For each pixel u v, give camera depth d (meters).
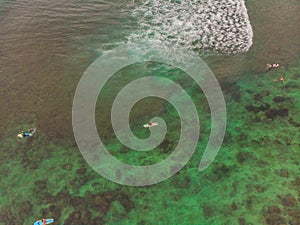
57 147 18.00
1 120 19.31
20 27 26.00
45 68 22.52
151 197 15.70
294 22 25.36
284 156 17.08
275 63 22.28
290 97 20.16
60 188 16.25
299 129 18.34
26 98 20.52
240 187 15.83
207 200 15.41
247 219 14.56
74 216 15.11
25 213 15.31
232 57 22.80
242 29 24.97
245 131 18.41
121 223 14.80
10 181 16.61
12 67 22.69
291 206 14.91
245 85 20.97
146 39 24.48
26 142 18.25
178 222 14.66
